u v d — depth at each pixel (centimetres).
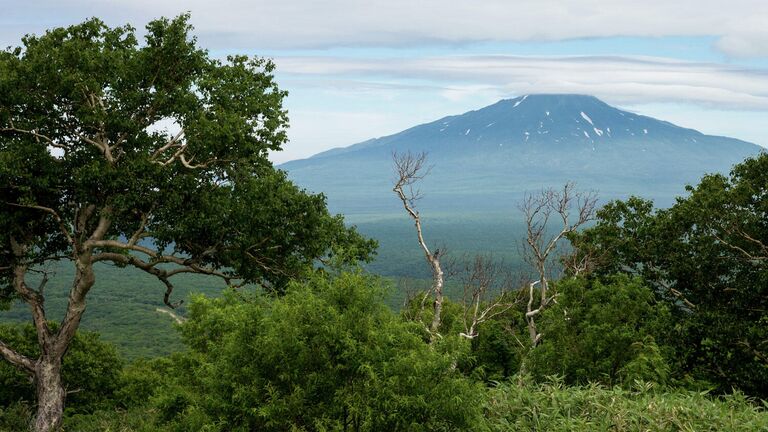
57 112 2084
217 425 952
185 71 2194
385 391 904
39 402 2064
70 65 2014
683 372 2188
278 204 2170
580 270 2741
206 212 2077
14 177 1950
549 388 1177
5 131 2038
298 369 938
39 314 2117
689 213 2655
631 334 1603
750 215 2489
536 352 1750
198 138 2059
